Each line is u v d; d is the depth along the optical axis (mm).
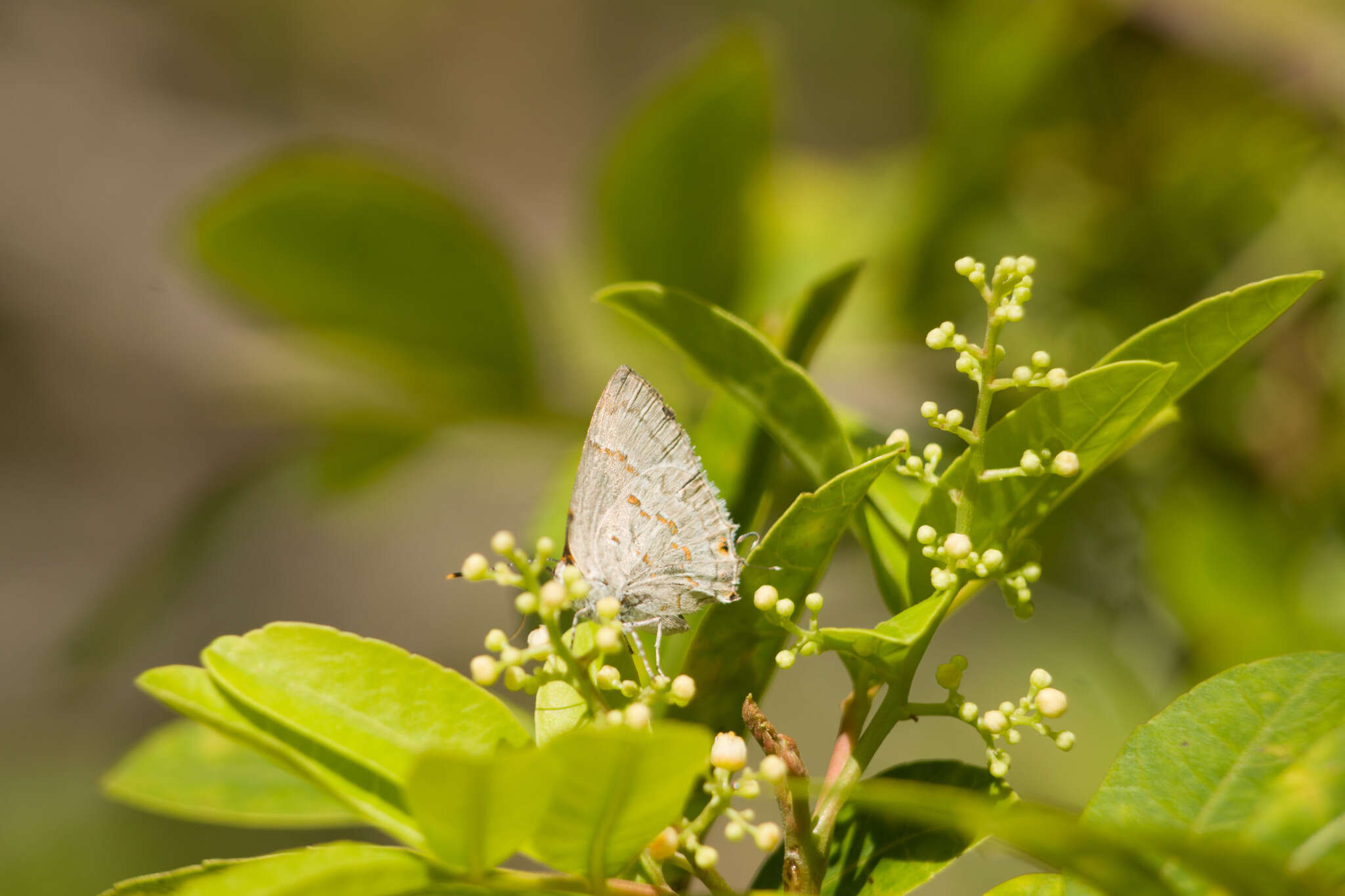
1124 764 290
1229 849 276
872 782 292
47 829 721
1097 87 368
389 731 292
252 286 354
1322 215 360
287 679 293
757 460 318
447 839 281
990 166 368
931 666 461
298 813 311
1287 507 353
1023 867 427
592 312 370
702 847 288
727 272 356
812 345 319
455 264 354
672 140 348
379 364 361
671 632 310
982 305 372
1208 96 367
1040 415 294
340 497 370
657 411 309
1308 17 358
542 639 293
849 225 397
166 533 370
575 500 309
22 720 808
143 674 292
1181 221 365
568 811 280
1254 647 346
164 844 722
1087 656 356
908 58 746
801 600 298
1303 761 288
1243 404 356
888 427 358
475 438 375
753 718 292
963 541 291
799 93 788
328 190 348
